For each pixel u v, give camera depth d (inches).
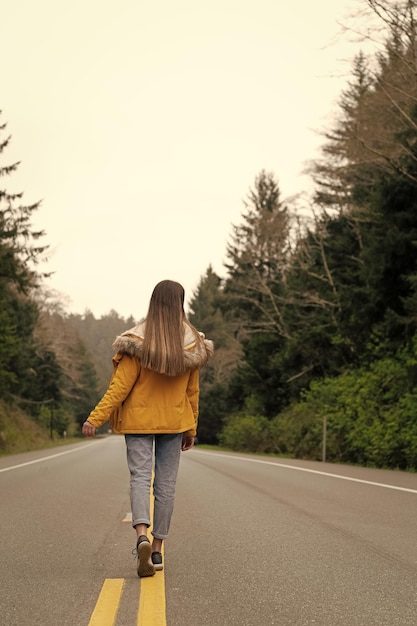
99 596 183.5
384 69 1015.6
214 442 2765.7
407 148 991.0
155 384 207.5
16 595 185.5
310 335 1393.9
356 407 953.5
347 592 189.5
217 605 176.1
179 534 280.7
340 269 1349.7
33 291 2613.2
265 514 338.3
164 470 212.5
